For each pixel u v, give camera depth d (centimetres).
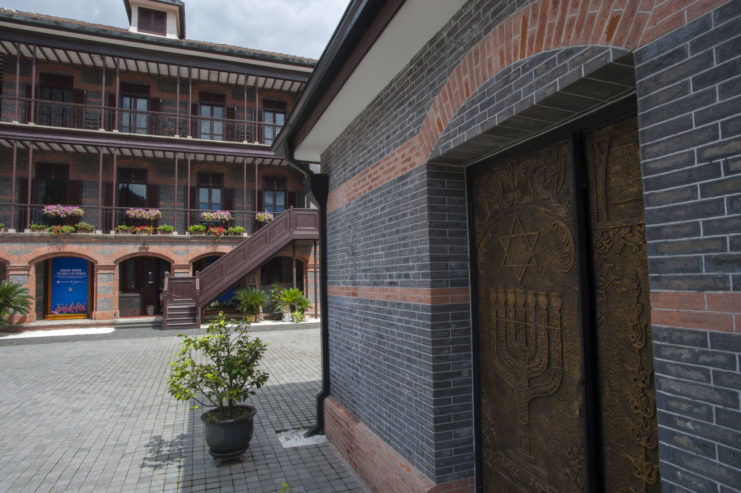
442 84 290
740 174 121
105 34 1503
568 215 228
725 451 124
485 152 285
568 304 227
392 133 365
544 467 243
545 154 246
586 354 213
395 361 354
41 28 1445
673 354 140
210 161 1809
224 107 1853
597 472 209
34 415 594
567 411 227
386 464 352
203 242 1612
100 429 540
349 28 312
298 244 1750
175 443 494
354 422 433
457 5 267
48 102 1453
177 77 1638
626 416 194
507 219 278
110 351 1075
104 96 1553
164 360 964
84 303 1611
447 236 309
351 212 465
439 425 296
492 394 291
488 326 296
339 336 502
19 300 1330
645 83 149
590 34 172
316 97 430
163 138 1596
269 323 1582
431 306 299
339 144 514
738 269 121
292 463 440
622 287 197
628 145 196
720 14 127
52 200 1600
